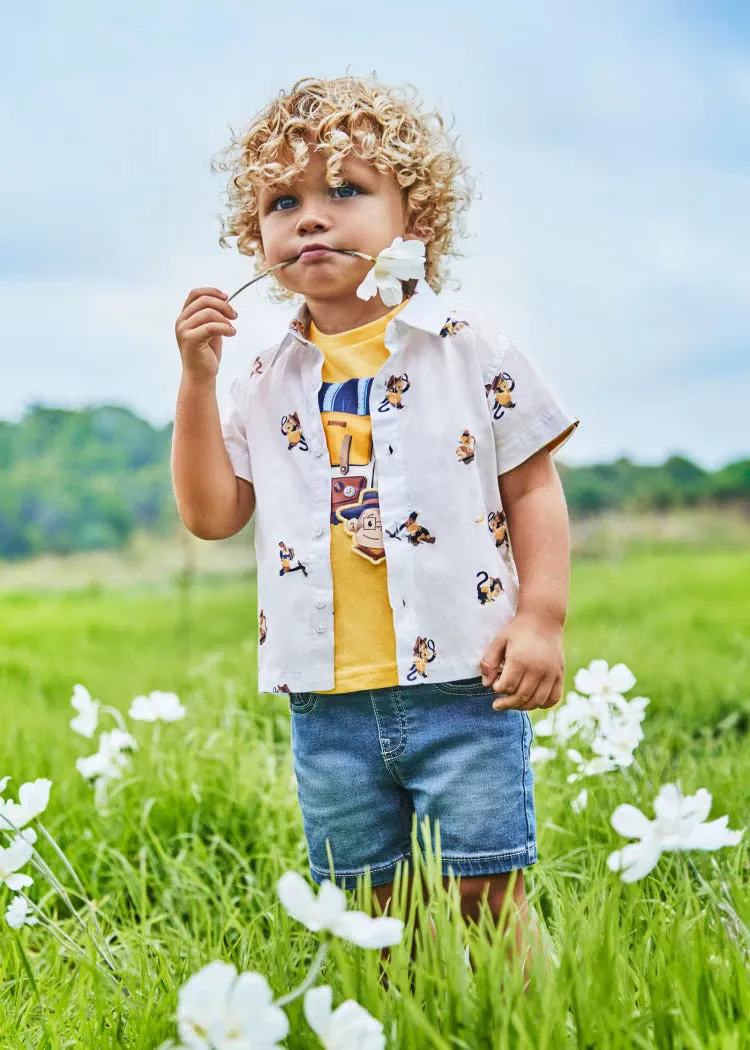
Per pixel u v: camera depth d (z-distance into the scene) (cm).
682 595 945
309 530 236
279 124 245
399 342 240
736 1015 189
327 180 241
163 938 257
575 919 203
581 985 186
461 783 226
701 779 340
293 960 221
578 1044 180
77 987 226
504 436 239
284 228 245
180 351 242
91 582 1498
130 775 363
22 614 1127
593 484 1582
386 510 232
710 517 1535
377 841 235
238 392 258
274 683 236
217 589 1377
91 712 356
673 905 245
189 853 330
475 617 229
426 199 262
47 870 238
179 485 246
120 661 729
